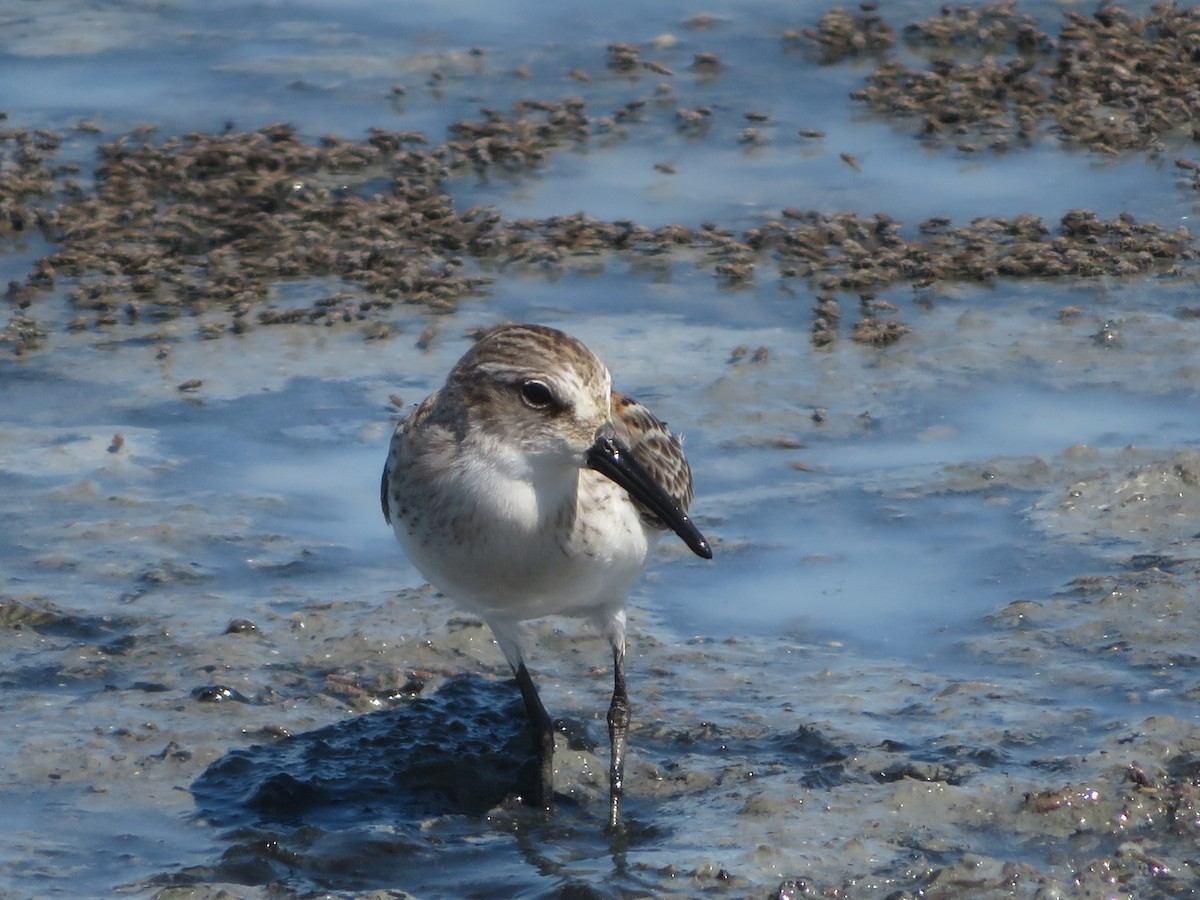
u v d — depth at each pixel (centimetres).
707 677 1146
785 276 1781
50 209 1923
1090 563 1255
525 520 948
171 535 1339
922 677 1132
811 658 1168
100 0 2644
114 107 2252
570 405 932
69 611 1224
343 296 1733
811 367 1586
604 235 1866
